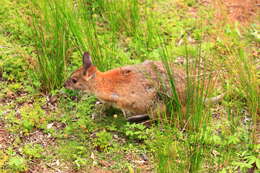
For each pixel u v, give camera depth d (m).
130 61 10.07
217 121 8.67
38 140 8.18
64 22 9.73
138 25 11.31
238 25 11.79
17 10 11.20
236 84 9.13
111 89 8.62
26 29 10.60
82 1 11.17
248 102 8.82
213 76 9.12
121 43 10.90
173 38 11.17
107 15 11.42
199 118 8.24
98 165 7.68
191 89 8.31
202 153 7.42
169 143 7.36
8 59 9.83
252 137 8.09
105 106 9.04
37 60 9.73
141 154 7.96
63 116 8.73
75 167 7.59
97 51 9.57
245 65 9.15
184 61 10.25
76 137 8.28
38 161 7.69
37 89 9.38
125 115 8.80
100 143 8.05
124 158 7.86
